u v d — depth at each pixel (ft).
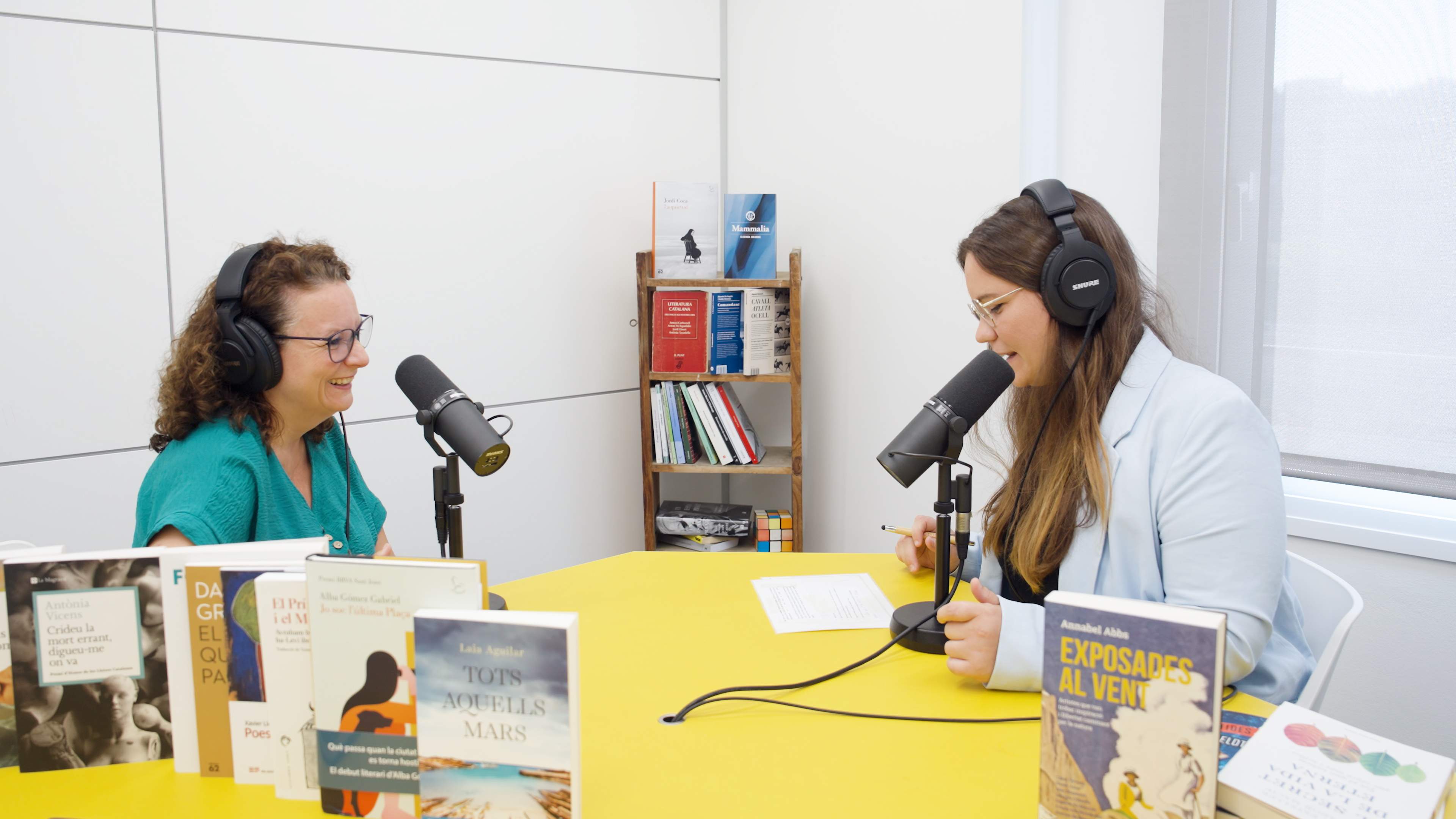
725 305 9.38
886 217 9.21
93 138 7.14
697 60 10.35
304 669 2.98
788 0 9.87
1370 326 6.53
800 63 9.85
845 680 3.95
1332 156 6.57
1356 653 6.61
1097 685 2.67
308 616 2.93
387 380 8.70
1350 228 6.55
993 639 3.76
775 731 3.51
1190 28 7.04
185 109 7.52
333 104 8.20
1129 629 2.61
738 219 9.36
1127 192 7.70
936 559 4.32
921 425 4.13
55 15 6.91
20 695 3.12
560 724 2.69
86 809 2.98
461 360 9.10
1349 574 6.60
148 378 7.53
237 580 3.00
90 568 3.09
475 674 2.74
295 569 3.04
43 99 6.93
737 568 5.48
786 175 10.17
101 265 7.25
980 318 4.50
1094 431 4.25
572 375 9.85
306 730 3.01
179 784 3.12
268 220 7.97
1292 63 6.70
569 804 2.72
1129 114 7.61
